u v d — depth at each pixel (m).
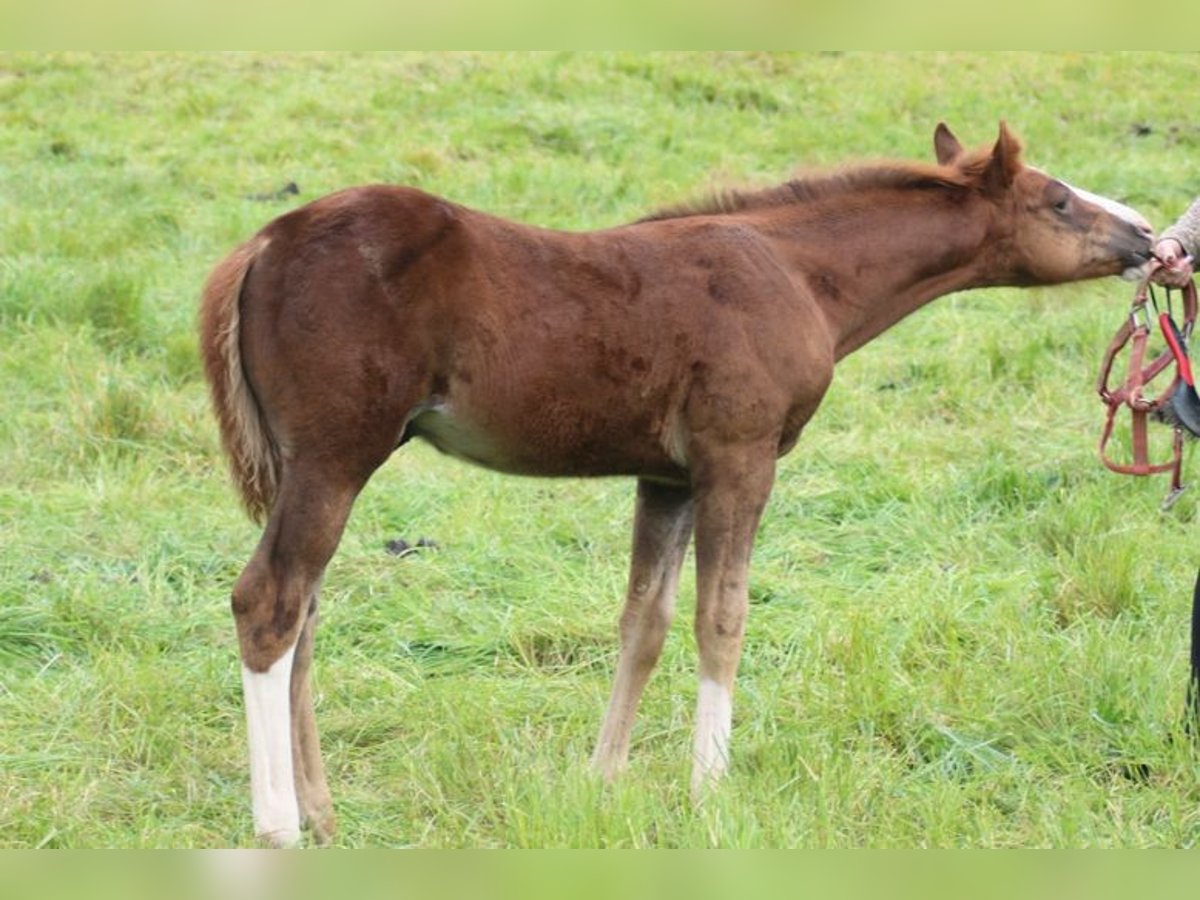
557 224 16.44
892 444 11.82
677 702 8.45
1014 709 8.24
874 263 7.88
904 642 8.88
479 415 7.04
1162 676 8.28
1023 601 9.43
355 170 17.92
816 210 7.88
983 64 22.05
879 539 10.46
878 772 7.52
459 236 6.89
